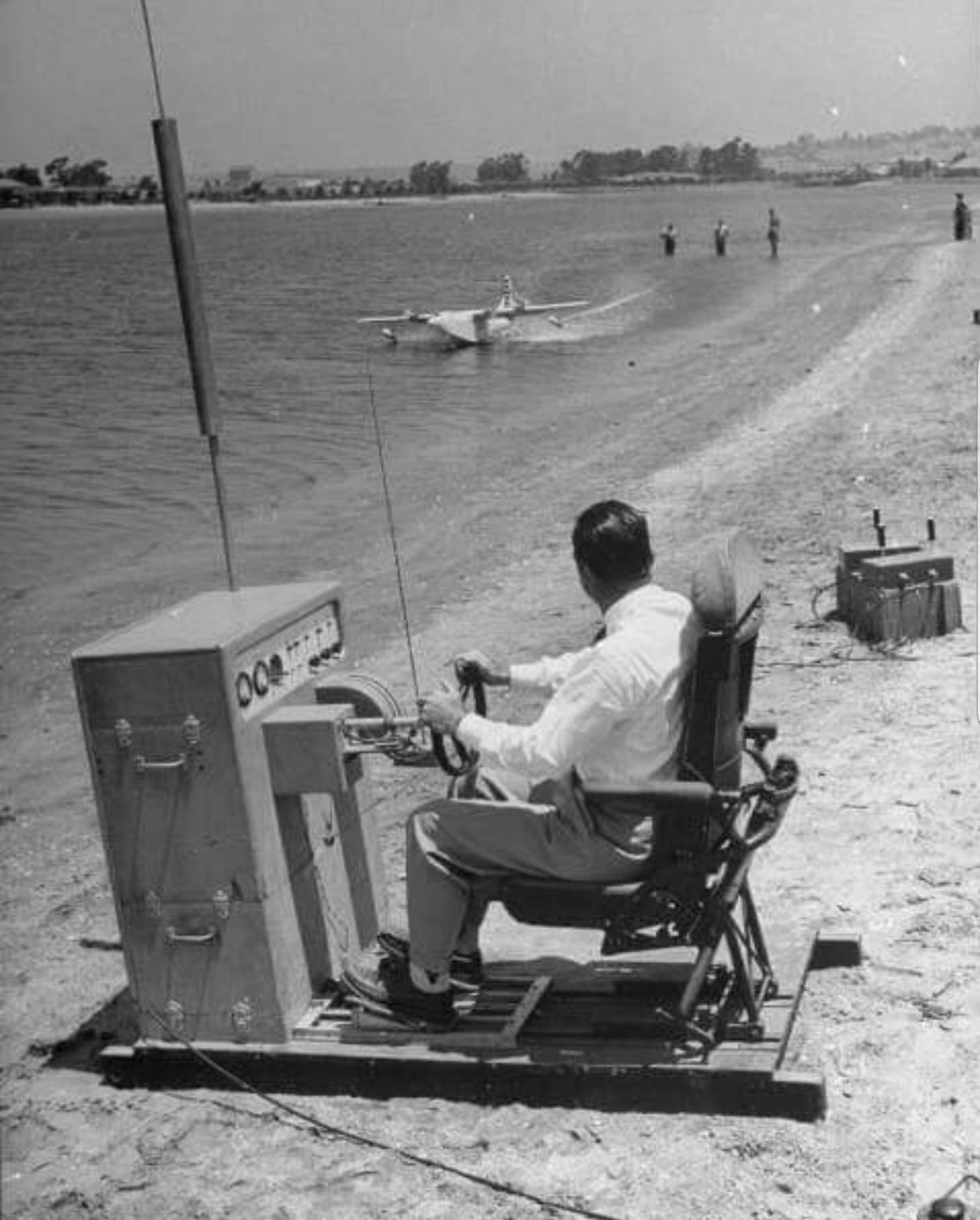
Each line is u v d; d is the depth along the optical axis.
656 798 4.25
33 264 97.44
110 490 20.83
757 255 67.50
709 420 22.20
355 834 5.29
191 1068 4.81
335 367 34.84
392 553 15.02
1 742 9.84
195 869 4.68
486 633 11.11
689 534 13.85
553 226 129.88
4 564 16.09
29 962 6.04
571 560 13.60
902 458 16.28
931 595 9.16
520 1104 4.55
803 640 9.43
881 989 5.04
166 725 4.58
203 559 15.98
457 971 4.96
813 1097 4.32
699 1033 4.44
